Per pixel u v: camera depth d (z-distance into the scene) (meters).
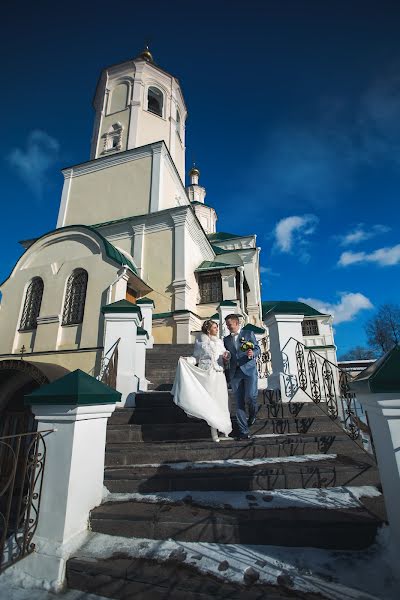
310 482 3.41
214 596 2.17
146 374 8.53
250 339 4.59
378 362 2.70
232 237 23.33
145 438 4.70
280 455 4.10
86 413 3.16
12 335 10.95
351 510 2.83
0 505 6.18
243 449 4.10
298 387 5.69
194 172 33.62
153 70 18.12
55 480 2.92
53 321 10.48
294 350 5.96
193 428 4.74
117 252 11.39
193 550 2.62
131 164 16.08
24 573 2.63
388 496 2.45
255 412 4.57
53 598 2.41
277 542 2.65
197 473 3.52
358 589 2.13
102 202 15.95
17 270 11.82
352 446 4.18
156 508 3.06
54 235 11.60
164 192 15.57
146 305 10.98
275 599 2.09
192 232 15.21
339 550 2.56
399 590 2.11
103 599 2.39
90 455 3.21
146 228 14.61
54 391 3.07
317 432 4.75
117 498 3.34
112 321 6.43
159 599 2.29
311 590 2.13
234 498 3.18
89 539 2.90
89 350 9.66
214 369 4.37
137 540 2.82
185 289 13.30
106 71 18.17
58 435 3.05
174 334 12.85
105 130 17.39
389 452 2.43
